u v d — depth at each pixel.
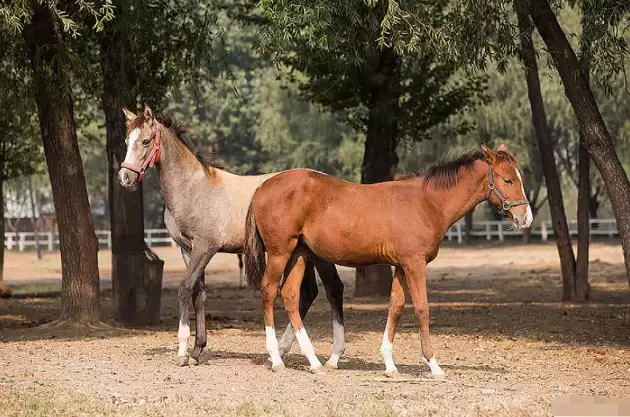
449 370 12.16
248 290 29.89
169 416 8.96
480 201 11.45
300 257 11.88
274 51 16.34
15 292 30.20
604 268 37.25
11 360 12.91
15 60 17.95
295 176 11.75
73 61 16.58
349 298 25.33
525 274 35.84
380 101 25.23
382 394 10.17
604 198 63.00
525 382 11.20
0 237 28.17
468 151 11.56
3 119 25.81
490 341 15.52
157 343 15.27
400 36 14.18
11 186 66.38
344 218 11.36
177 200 12.62
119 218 18.80
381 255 11.32
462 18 15.02
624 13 14.44
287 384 10.93
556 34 14.88
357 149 57.75
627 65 34.22
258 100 66.81
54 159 17.80
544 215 81.44
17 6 14.35
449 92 26.56
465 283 31.98
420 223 11.19
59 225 17.97
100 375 11.55
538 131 23.61
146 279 18.81
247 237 12.02
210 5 22.05
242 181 13.04
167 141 12.57
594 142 14.68
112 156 18.89
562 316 19.47
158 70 20.09
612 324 17.86
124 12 17.11
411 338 15.96
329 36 14.87
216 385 10.85
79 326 17.77
